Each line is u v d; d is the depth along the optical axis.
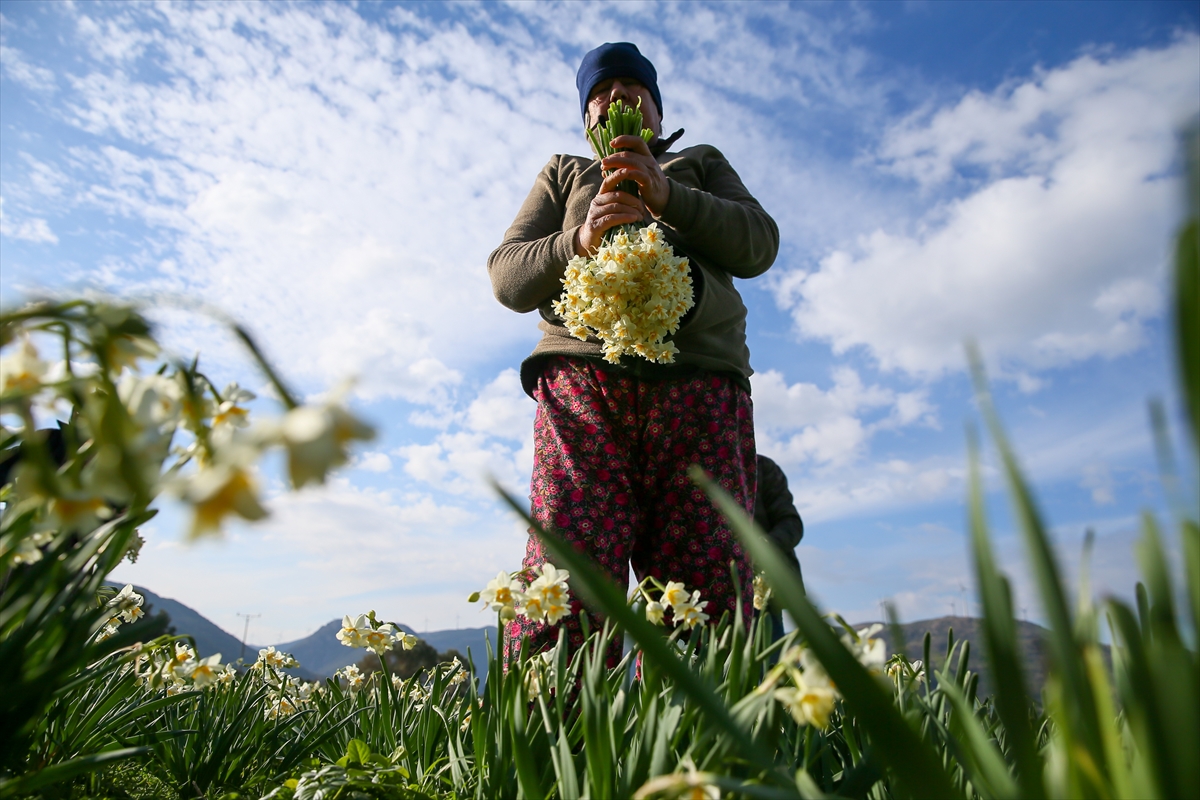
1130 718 0.85
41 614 1.10
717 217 2.93
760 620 1.60
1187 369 0.63
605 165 2.80
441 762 2.07
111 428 0.78
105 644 1.14
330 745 2.63
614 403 2.75
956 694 1.15
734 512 0.82
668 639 1.72
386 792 1.64
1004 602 0.76
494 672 1.73
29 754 1.61
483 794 1.56
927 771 0.73
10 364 0.93
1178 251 0.61
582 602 2.30
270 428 0.67
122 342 0.89
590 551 2.48
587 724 1.26
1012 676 0.74
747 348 3.10
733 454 2.72
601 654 1.44
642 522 2.71
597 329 2.66
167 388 0.95
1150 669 0.72
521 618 2.32
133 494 0.79
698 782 0.92
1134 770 0.78
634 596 1.85
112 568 1.25
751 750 0.82
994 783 0.97
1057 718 0.84
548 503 2.59
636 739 1.31
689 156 3.35
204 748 2.20
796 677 1.15
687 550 2.57
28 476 0.76
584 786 1.35
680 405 2.72
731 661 1.36
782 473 4.65
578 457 2.63
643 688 1.54
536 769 1.51
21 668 1.09
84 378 0.87
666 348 2.61
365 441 0.68
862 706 0.74
